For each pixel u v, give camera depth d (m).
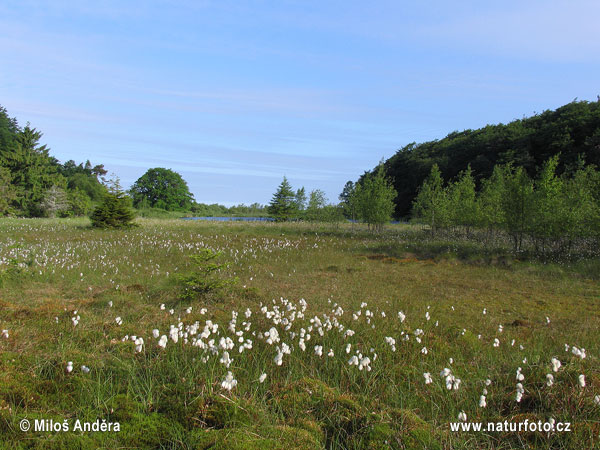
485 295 9.81
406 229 31.36
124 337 5.59
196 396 3.68
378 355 5.24
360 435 3.29
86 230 22.39
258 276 11.53
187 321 6.54
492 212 21.59
